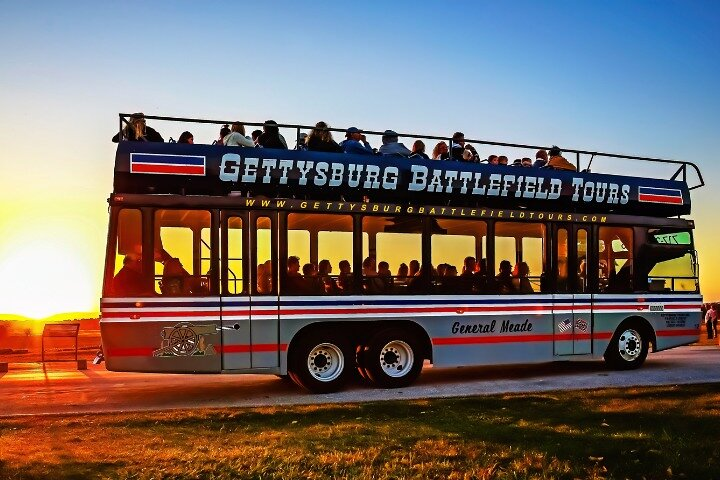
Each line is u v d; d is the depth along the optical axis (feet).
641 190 49.32
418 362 42.04
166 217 37.88
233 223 38.75
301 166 40.45
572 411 30.73
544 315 45.32
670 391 36.50
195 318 37.60
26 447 24.14
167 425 28.58
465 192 43.91
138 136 39.52
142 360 36.68
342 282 40.47
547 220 46.03
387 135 43.37
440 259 42.88
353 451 23.27
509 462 22.03
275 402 36.27
